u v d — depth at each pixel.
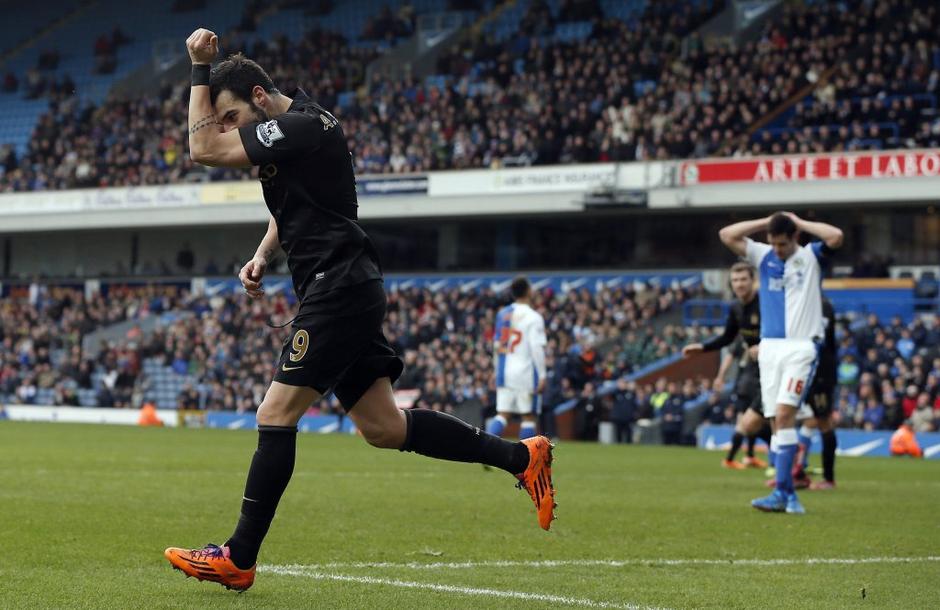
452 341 80.56
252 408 81.00
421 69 103.31
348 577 13.88
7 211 104.19
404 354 81.56
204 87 12.34
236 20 116.94
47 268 111.56
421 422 13.19
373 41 107.19
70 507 21.55
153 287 103.81
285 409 12.33
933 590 13.94
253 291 13.65
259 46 108.19
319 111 12.53
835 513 23.91
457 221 93.62
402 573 14.37
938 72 77.88
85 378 91.12
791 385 23.55
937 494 29.80
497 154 87.12
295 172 12.35
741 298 30.56
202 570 12.14
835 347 30.70
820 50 83.12
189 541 16.95
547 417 69.50
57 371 93.69
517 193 85.38
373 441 13.16
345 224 12.46
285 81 105.25
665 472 37.66
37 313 103.38
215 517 20.34
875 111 76.62
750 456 40.75
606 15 98.75
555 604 12.28
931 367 64.19
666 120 82.81
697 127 81.88
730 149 79.44
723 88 83.69
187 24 117.56
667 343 73.50
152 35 118.94
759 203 77.31
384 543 17.44
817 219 82.81
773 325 23.77
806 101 82.00
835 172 75.06
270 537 17.83
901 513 24.11
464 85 95.12
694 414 66.81
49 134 110.62
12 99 119.75
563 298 83.88
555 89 90.56
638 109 84.50
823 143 76.38
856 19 83.38
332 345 12.27
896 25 81.56
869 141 75.31
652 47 89.69
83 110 111.06
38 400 93.31
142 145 105.25
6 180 108.31
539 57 93.88
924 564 16.31
